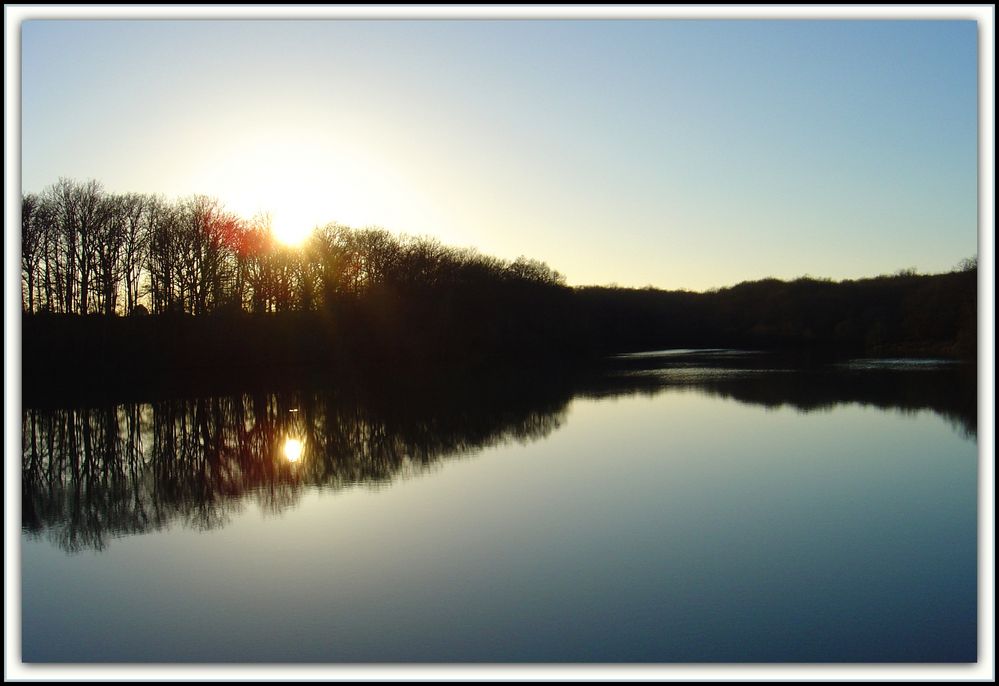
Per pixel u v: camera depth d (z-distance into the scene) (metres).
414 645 15.85
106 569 20.75
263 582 19.41
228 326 74.00
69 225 64.94
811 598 17.86
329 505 26.30
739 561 20.27
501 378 73.88
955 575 19.20
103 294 66.88
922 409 47.03
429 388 64.44
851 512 24.69
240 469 32.91
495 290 111.56
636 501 26.11
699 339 143.00
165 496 28.58
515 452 34.97
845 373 73.50
